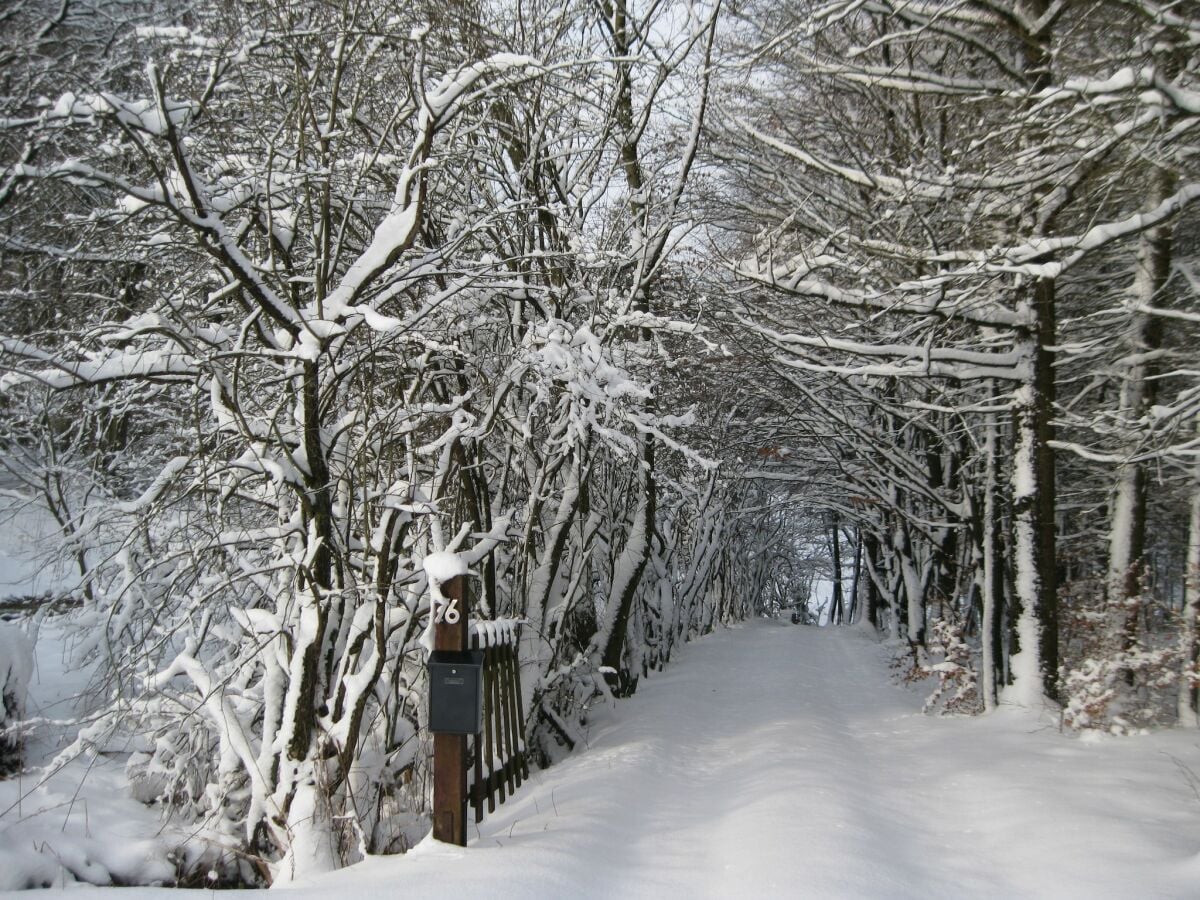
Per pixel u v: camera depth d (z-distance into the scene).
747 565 38.19
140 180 6.81
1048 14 9.50
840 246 11.99
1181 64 8.78
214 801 7.15
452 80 6.36
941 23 10.36
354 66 7.49
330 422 7.30
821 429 17.22
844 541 49.78
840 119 14.05
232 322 7.93
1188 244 12.91
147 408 8.38
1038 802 6.74
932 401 14.82
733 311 11.96
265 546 7.46
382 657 6.32
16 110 7.41
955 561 17.09
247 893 4.62
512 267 9.22
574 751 9.77
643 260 9.83
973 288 9.21
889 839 5.98
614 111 10.00
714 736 10.16
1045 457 10.74
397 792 7.37
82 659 7.73
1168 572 19.06
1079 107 7.98
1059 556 17.61
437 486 7.42
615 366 9.04
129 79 8.07
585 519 10.64
